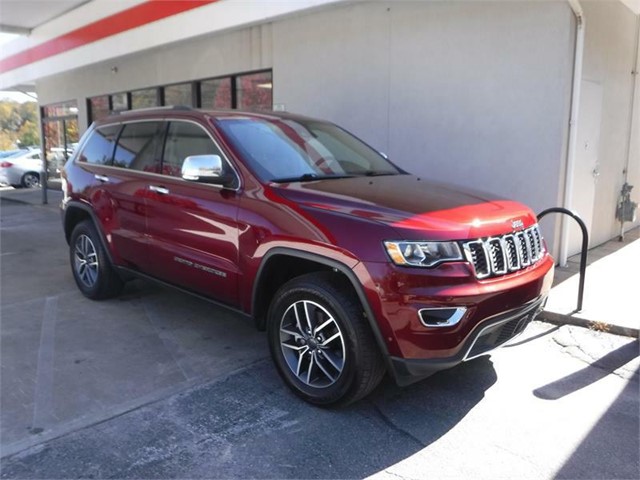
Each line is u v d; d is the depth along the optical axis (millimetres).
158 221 4590
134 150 5078
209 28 9328
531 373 4023
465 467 2938
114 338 4676
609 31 7168
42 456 3002
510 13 6363
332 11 8148
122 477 2836
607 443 3154
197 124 4445
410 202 3492
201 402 3607
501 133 6621
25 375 3967
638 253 7371
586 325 4832
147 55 12305
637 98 8672
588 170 7086
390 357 3150
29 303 5613
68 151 16922
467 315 3094
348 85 8117
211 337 4719
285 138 4469
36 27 15305
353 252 3193
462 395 3703
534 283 3516
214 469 2908
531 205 6477
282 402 3613
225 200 3988
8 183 20328
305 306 3496
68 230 5957
